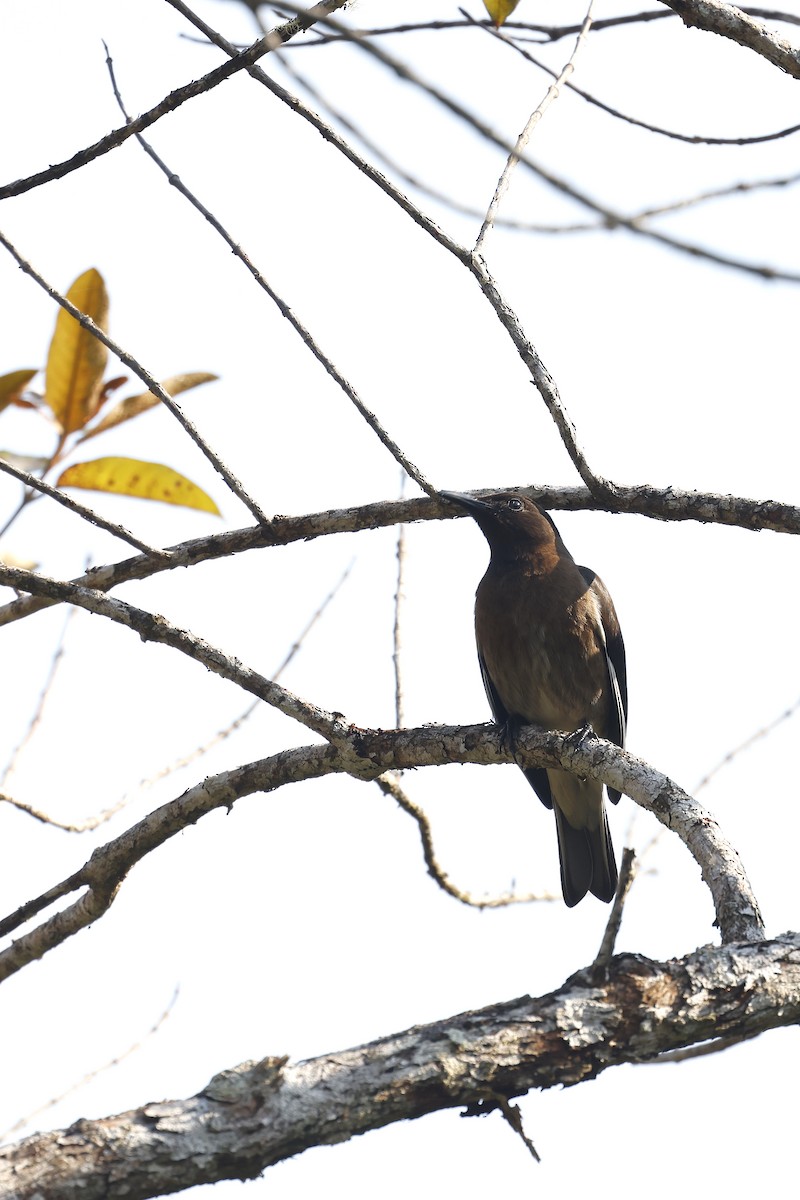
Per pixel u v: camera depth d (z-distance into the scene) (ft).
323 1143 16.62
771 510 29.76
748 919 20.86
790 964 18.74
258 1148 16.21
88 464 31.86
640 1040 17.94
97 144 26.53
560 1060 17.60
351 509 33.63
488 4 27.30
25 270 29.04
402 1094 16.92
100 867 30.01
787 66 23.65
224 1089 16.57
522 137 26.96
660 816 24.16
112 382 31.71
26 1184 15.46
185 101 25.96
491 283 28.68
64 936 30.73
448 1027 17.60
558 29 28.14
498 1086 17.31
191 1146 16.06
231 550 33.88
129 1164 15.75
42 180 26.71
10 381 31.24
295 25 24.54
